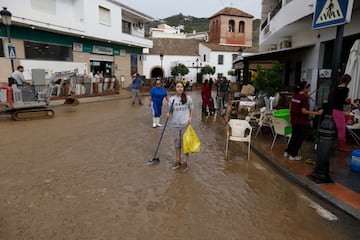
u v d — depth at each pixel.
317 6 4.96
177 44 47.97
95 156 6.61
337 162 5.93
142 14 29.75
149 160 6.39
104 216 3.93
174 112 5.88
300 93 5.97
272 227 3.74
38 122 10.70
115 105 16.66
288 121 6.64
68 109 14.44
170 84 34.69
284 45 14.73
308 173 5.37
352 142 7.40
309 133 7.72
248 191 4.86
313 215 4.04
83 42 23.11
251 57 15.15
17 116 10.83
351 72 7.69
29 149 7.06
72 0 21.61
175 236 3.50
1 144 7.50
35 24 17.36
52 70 19.70
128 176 5.43
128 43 27.66
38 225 3.67
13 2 16.73
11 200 4.35
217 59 44.84
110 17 24.64
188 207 4.26
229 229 3.68
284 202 4.45
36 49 18.95
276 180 5.35
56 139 8.11
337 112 6.21
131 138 8.44
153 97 10.07
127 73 30.09
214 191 4.85
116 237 3.45
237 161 6.50
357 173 5.34
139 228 3.65
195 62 44.28
